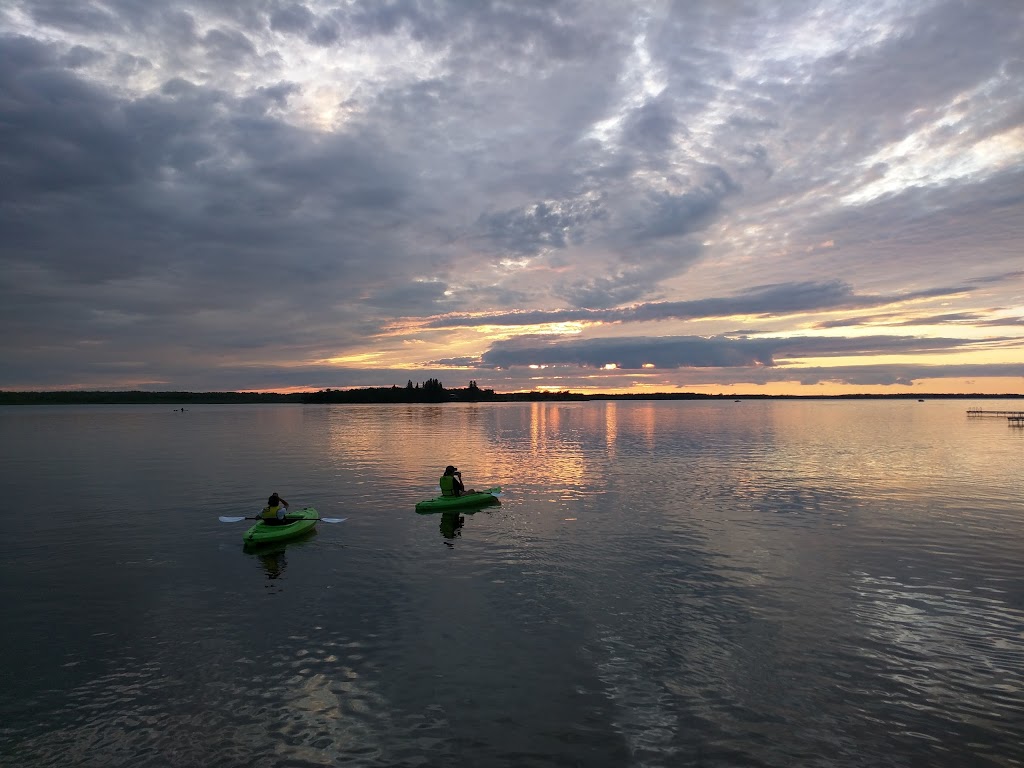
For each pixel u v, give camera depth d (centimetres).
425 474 3419
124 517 2300
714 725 911
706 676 1053
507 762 827
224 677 1057
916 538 1928
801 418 11225
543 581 1533
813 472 3431
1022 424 8512
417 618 1305
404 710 952
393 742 870
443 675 1059
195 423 9444
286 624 1278
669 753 846
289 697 992
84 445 5291
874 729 902
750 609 1343
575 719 927
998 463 3831
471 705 965
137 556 1783
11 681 1048
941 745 867
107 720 930
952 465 3731
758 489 2847
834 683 1030
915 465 3734
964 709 954
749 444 5284
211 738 884
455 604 1382
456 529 2086
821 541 1898
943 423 8981
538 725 912
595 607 1359
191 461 4062
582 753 846
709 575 1573
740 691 1005
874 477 3225
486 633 1227
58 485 3038
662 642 1183
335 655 1136
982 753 849
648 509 2392
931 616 1302
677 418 11444
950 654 1131
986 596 1417
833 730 900
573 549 1823
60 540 1961
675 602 1386
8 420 10669
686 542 1894
